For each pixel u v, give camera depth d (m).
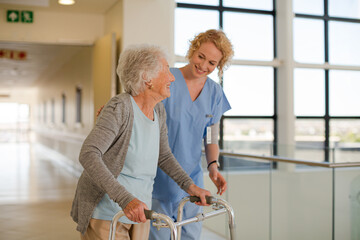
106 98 6.04
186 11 6.54
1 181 8.24
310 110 7.13
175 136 2.30
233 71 6.81
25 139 23.61
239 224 4.16
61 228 4.85
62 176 9.13
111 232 1.52
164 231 2.29
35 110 24.52
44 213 5.54
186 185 1.89
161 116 1.89
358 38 7.36
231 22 6.78
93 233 1.74
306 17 7.09
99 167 1.55
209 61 2.16
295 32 7.06
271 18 6.95
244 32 6.83
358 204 3.64
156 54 1.72
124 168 1.73
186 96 2.29
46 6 6.16
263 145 4.07
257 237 4.03
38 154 14.77
